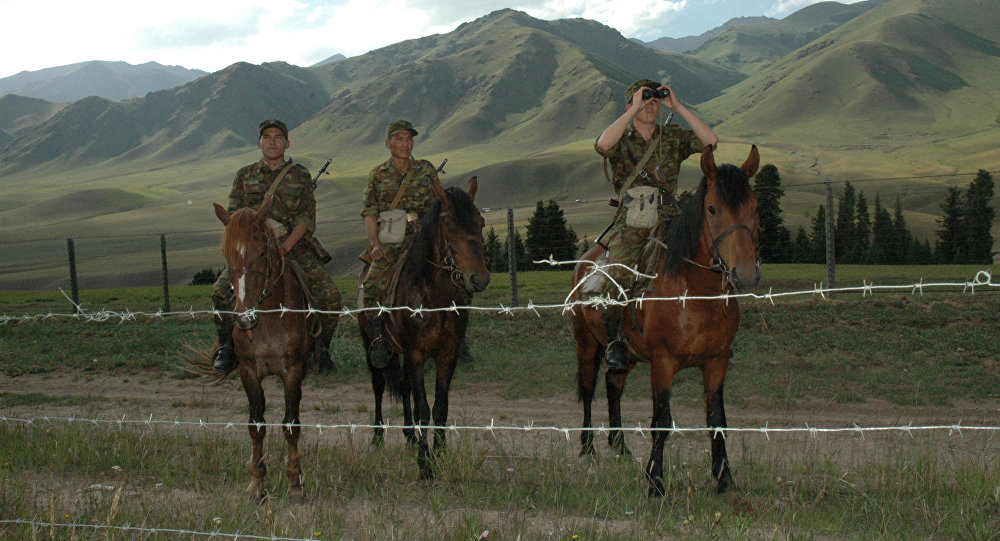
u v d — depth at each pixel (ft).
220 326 21.45
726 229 17.29
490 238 102.12
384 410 32.27
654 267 19.35
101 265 390.83
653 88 19.43
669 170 20.40
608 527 16.33
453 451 21.80
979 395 30.96
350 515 17.89
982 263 92.73
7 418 25.57
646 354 19.99
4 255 466.29
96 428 25.75
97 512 17.10
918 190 448.24
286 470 20.06
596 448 24.80
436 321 21.61
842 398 30.86
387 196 24.13
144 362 44.24
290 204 22.84
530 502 18.24
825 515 16.72
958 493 17.60
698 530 15.87
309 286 22.59
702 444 25.26
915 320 44.60
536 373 38.22
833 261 55.11
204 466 21.80
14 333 54.65
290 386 20.42
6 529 15.98
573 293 24.11
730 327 18.67
